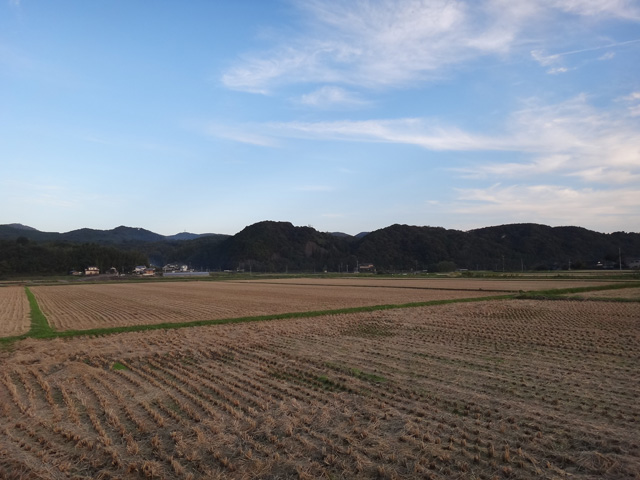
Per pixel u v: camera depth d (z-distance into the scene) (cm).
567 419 975
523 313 3077
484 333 2241
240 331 2383
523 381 1305
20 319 3069
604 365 1516
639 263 14462
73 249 14675
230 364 1593
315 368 1502
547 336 2120
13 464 793
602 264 14650
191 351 1830
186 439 894
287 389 1247
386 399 1141
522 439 867
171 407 1106
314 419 997
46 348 1952
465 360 1609
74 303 4434
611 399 1123
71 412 1060
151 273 15162
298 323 2708
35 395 1229
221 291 6172
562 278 7831
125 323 2822
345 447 845
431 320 2761
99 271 14225
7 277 11962
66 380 1379
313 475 741
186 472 759
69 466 783
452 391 1207
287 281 9575
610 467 743
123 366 1602
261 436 905
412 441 859
